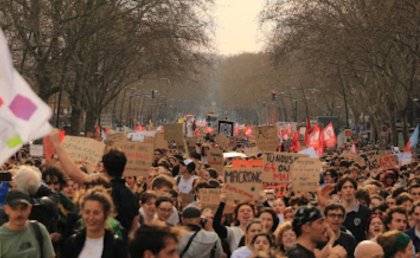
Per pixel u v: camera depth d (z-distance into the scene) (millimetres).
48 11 54781
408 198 16625
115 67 76812
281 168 20391
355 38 61656
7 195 11273
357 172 25672
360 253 10820
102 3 60906
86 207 10320
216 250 14180
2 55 8391
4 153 8375
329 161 37156
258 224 13039
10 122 8391
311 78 103625
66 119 107750
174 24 71750
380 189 21156
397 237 11680
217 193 17156
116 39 70750
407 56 65750
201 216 15195
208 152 28766
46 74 55250
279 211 17125
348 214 16219
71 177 12203
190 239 13828
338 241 13492
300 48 71062
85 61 68750
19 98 8430
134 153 19391
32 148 30906
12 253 11109
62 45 63188
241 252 12938
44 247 11344
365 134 111750
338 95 105688
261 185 17312
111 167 12375
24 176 12516
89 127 76062
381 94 77375
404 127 68375
